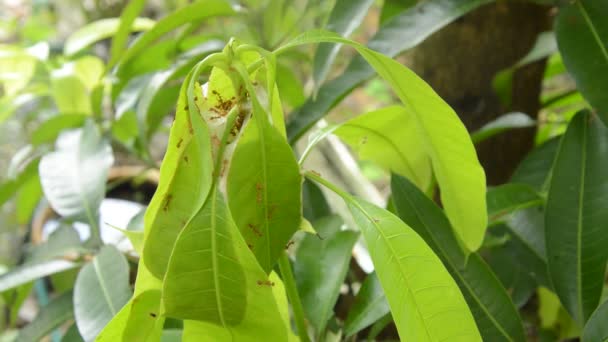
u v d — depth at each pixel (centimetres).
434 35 91
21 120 152
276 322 45
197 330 46
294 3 114
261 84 47
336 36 48
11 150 152
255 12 106
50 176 78
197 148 46
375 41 64
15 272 69
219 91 47
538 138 102
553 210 60
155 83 78
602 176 60
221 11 79
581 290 58
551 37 76
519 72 89
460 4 65
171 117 154
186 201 46
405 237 46
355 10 62
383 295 60
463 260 58
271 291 44
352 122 59
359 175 115
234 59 45
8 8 197
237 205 45
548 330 84
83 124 92
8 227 145
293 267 66
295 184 46
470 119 91
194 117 43
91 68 100
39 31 156
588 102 58
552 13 91
